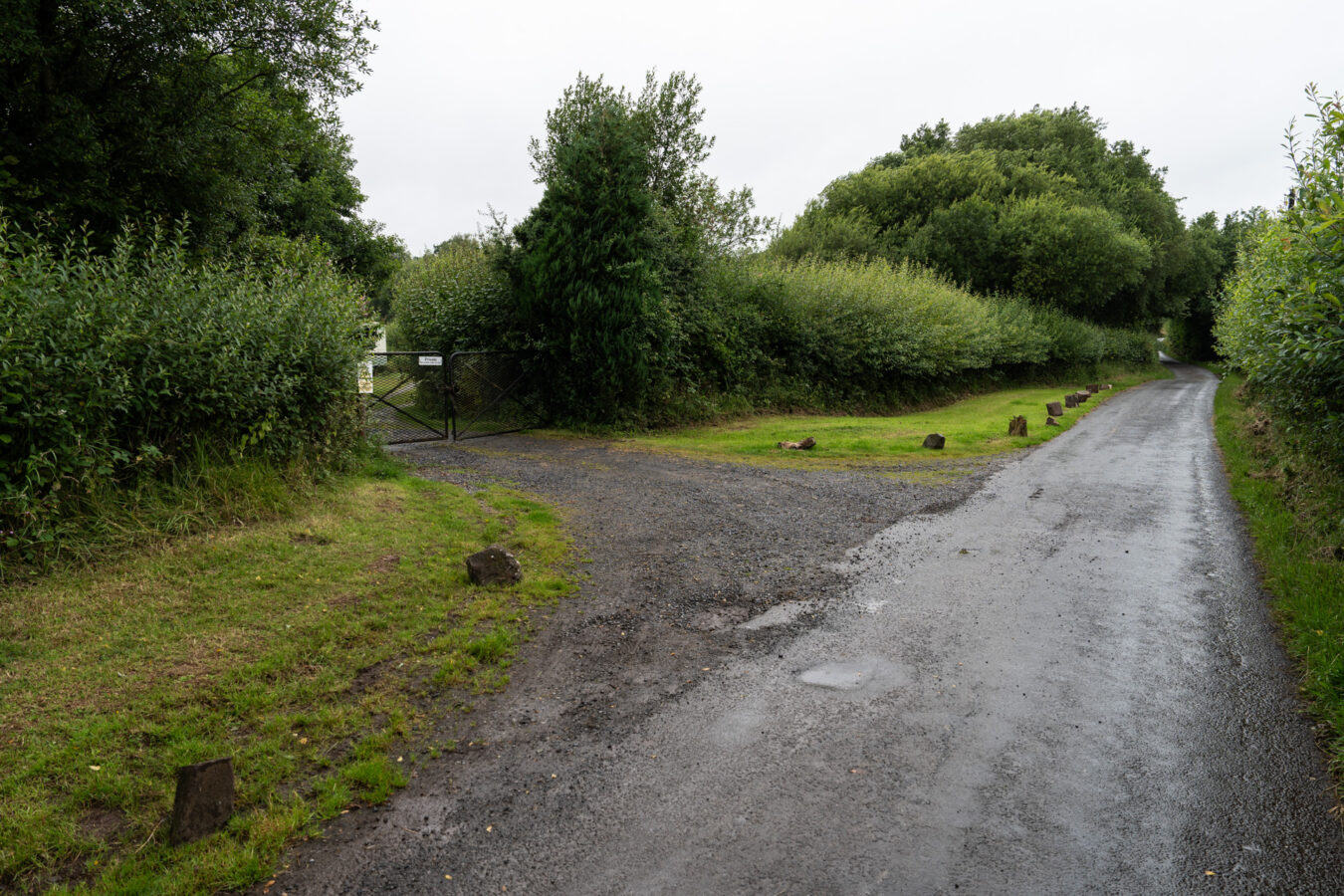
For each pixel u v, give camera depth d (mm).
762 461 12727
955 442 14930
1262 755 3625
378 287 28750
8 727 3629
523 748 3756
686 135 18922
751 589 6145
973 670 4645
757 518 8555
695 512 8781
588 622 5391
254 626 4863
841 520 8539
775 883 2783
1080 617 5531
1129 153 53688
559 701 4246
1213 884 2748
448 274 18375
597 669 4652
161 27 10125
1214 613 5570
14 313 5426
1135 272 41031
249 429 7227
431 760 3646
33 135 9758
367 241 28312
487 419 15875
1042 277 38375
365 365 9711
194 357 6551
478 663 4684
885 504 9398
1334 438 6672
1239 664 4672
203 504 6395
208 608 5062
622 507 8930
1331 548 6355
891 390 24328
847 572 6609
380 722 3955
